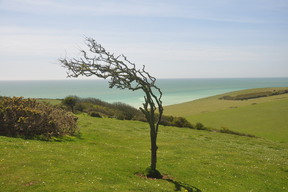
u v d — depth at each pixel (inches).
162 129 1915.6
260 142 1722.4
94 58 584.7
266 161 1011.9
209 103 4918.8
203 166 824.9
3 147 658.8
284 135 2003.0
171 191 549.0
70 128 1162.6
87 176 538.9
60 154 693.3
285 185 722.2
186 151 1085.1
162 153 1001.5
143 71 614.2
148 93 644.7
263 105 3582.7
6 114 885.2
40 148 727.7
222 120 2780.5
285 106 3329.2
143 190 512.4
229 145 1466.5
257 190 655.8
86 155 745.0
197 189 601.9
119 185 515.5
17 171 503.5
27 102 1078.4
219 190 620.7
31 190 428.5
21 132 908.0
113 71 583.2
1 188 423.2
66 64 581.9
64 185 465.1
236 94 6092.5
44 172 518.6
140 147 1131.3
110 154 828.0
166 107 4566.9
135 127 1825.8
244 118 2802.7
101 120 1959.9
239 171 806.5
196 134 1844.2
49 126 1003.3
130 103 4867.1
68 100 2208.4
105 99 5708.7
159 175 661.3
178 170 756.0
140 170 677.3
